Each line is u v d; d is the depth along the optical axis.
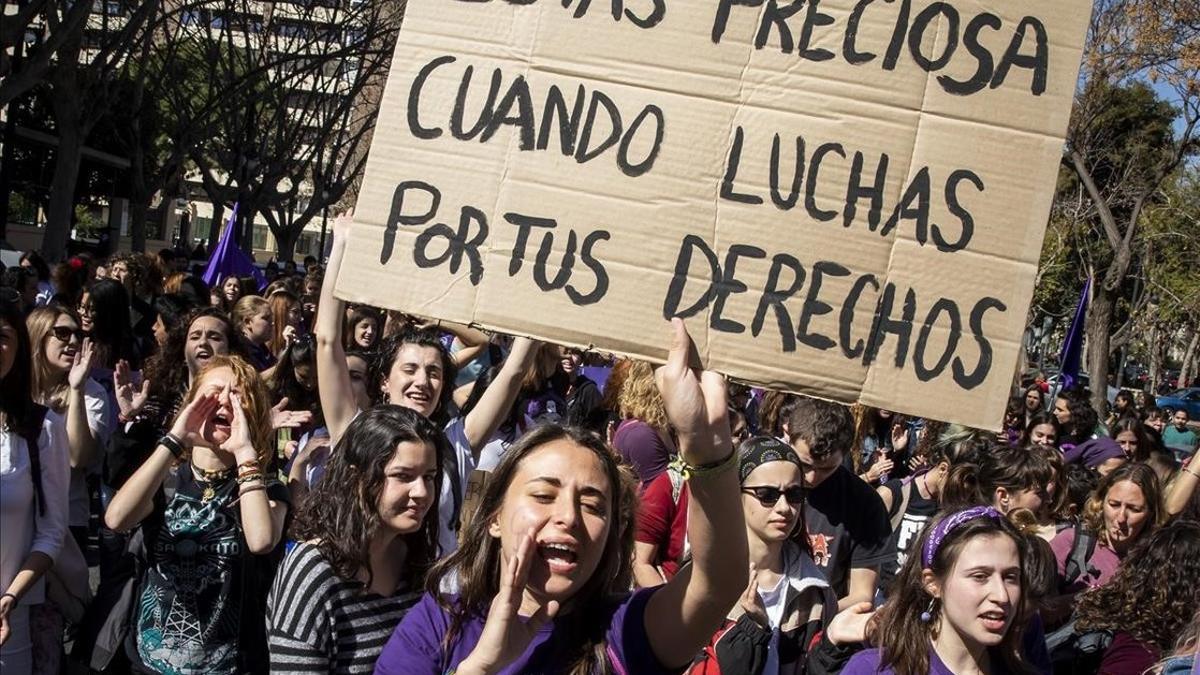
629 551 3.07
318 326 4.87
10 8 40.00
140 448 5.68
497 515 2.89
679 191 3.28
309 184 66.56
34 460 4.64
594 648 2.85
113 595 4.61
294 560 3.67
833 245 3.25
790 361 3.22
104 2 24.09
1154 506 5.54
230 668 4.50
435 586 2.98
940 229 3.27
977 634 3.50
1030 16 3.30
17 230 43.25
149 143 34.31
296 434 7.15
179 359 6.43
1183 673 3.17
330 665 3.63
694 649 2.84
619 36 3.34
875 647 3.74
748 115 3.29
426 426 3.77
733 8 3.32
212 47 33.03
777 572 4.64
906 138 3.29
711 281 3.25
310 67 35.72
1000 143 3.29
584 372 11.35
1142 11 22.14
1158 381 63.03
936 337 3.25
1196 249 41.91
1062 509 6.15
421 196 3.36
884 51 3.30
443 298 3.31
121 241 51.84
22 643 4.72
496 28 3.39
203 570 4.52
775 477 4.52
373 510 3.67
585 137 3.32
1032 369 41.47
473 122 3.37
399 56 3.42
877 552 5.13
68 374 6.56
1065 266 39.53
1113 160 35.44
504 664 2.65
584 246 3.28
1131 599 4.44
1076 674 4.71
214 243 37.59
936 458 6.75
